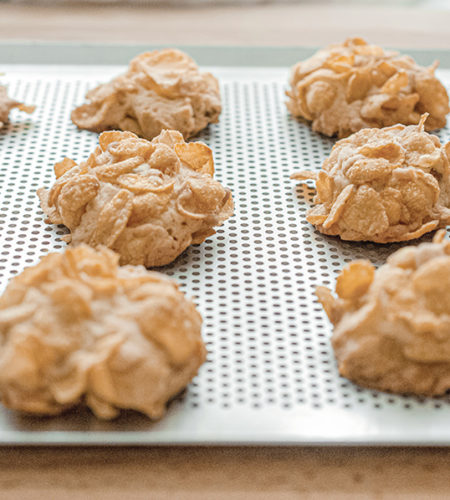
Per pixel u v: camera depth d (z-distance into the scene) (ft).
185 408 0.85
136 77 1.31
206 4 1.67
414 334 0.83
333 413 0.84
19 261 1.04
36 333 0.80
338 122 1.29
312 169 1.24
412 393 0.87
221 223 1.10
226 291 1.01
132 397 0.81
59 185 1.08
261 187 1.20
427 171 1.10
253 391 0.87
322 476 0.81
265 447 0.83
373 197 1.07
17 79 1.43
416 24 1.61
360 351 0.86
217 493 0.79
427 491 0.80
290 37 1.55
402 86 1.27
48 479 0.80
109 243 1.02
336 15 1.65
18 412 0.84
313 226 1.13
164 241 1.03
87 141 1.29
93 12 1.61
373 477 0.81
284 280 1.03
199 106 1.30
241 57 1.49
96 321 0.82
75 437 0.81
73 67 1.47
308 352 0.92
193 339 0.84
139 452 0.82
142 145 1.08
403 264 0.88
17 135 1.30
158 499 0.78
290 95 1.36
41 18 1.58
